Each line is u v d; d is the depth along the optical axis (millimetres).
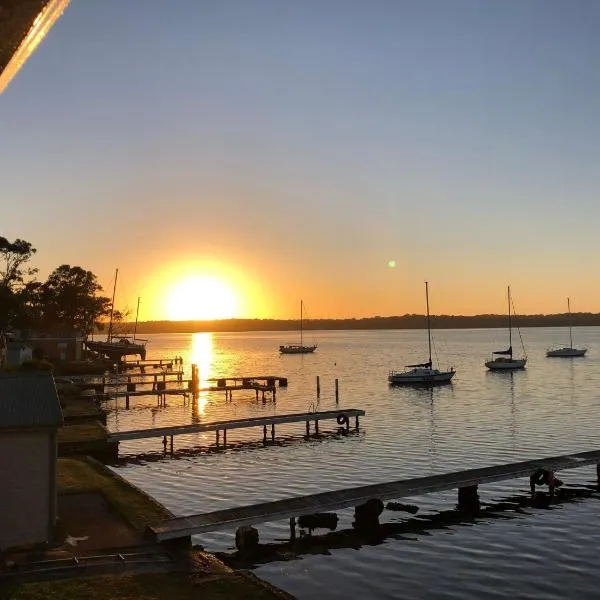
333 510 23125
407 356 157250
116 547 17062
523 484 30094
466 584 18641
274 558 20672
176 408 63344
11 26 2064
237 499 28688
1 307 78250
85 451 36250
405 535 22953
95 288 118312
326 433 46750
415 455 38188
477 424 50031
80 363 90750
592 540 22438
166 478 33125
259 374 105125
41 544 17141
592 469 32719
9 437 17172
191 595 13945
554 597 17703
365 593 18016
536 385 81875
